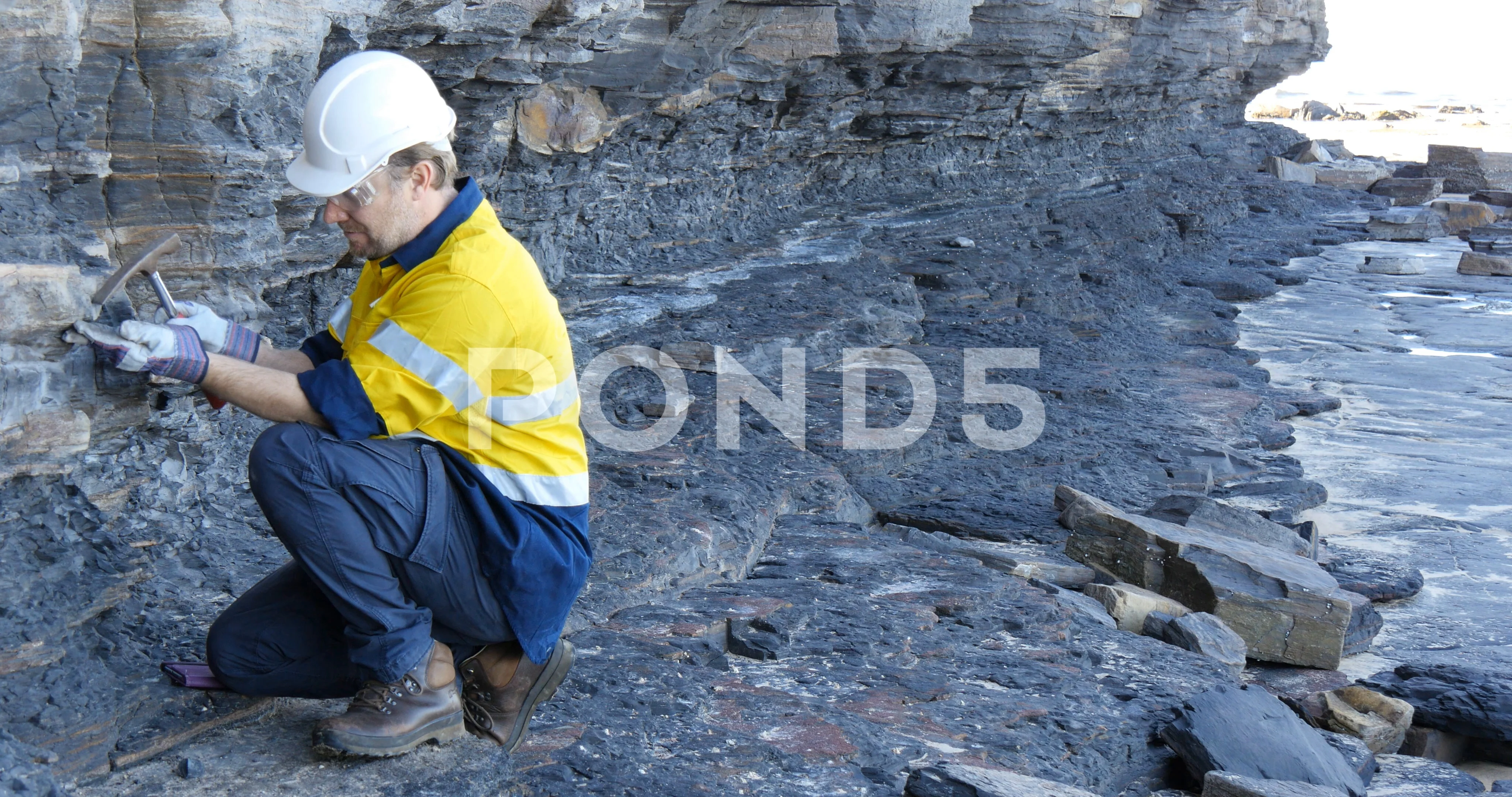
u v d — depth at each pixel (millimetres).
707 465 5867
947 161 15750
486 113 7102
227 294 3775
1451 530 7051
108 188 3377
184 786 2521
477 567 2520
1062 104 17062
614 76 8508
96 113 3244
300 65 3943
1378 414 9641
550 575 2568
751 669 3912
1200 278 14344
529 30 6613
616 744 3129
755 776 3086
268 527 3926
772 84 11000
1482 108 56438
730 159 11398
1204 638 4809
